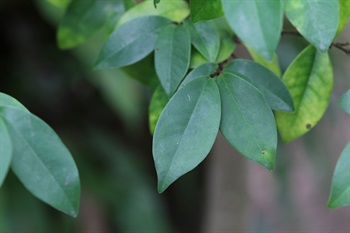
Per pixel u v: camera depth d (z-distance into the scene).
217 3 0.57
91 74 1.20
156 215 1.40
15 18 1.35
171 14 0.67
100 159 1.41
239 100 0.57
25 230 1.21
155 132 0.56
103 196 1.37
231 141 0.57
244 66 0.60
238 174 1.21
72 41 0.74
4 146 0.52
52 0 0.73
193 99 0.57
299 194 2.41
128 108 1.18
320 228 2.38
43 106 1.39
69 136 1.40
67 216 1.33
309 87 0.65
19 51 1.36
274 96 0.60
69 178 0.54
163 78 0.62
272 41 0.51
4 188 1.22
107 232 1.36
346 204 0.55
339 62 1.16
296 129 0.66
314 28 0.56
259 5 0.52
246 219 1.24
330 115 1.18
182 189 1.63
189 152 0.56
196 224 1.65
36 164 0.53
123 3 0.72
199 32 0.64
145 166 1.54
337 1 0.56
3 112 0.54
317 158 1.29
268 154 0.57
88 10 0.73
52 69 1.37
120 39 0.65
